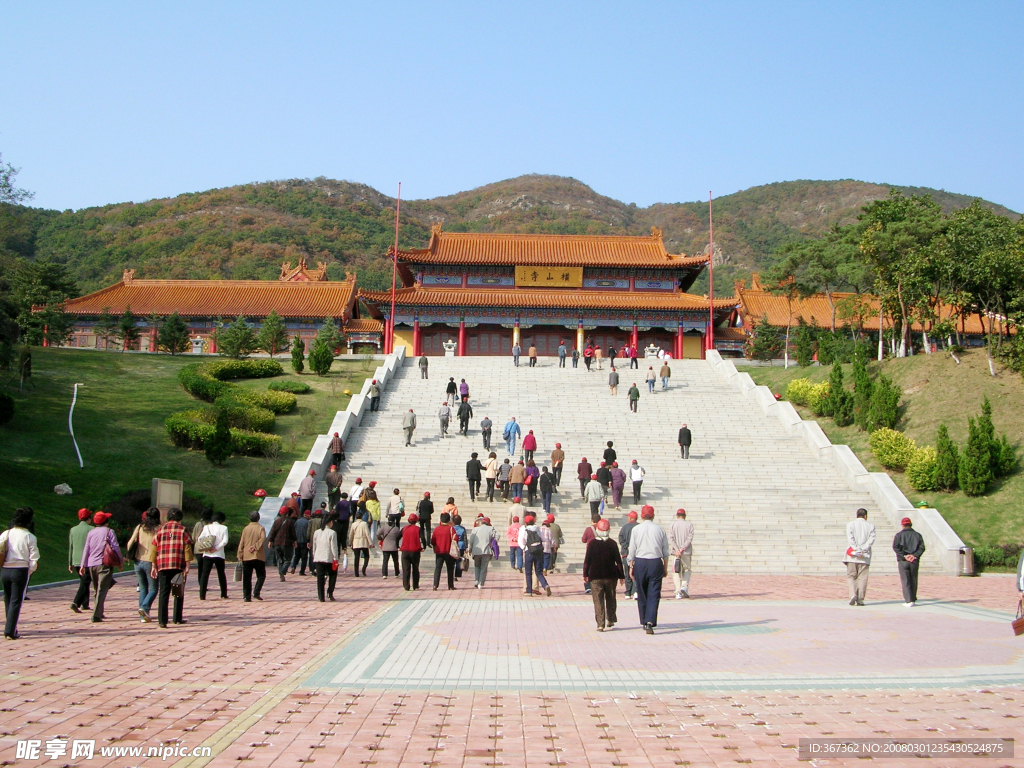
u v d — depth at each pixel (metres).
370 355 68.50
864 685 11.23
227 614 17.98
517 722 9.49
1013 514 34.28
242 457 40.94
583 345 80.88
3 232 50.72
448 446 39.97
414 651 13.62
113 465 37.50
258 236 177.25
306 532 26.70
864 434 43.81
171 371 56.28
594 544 16.20
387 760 8.21
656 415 44.69
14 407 42.56
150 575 16.64
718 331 82.38
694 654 13.48
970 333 78.50
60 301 78.06
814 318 79.62
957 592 24.53
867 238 54.88
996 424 40.53
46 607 18.55
